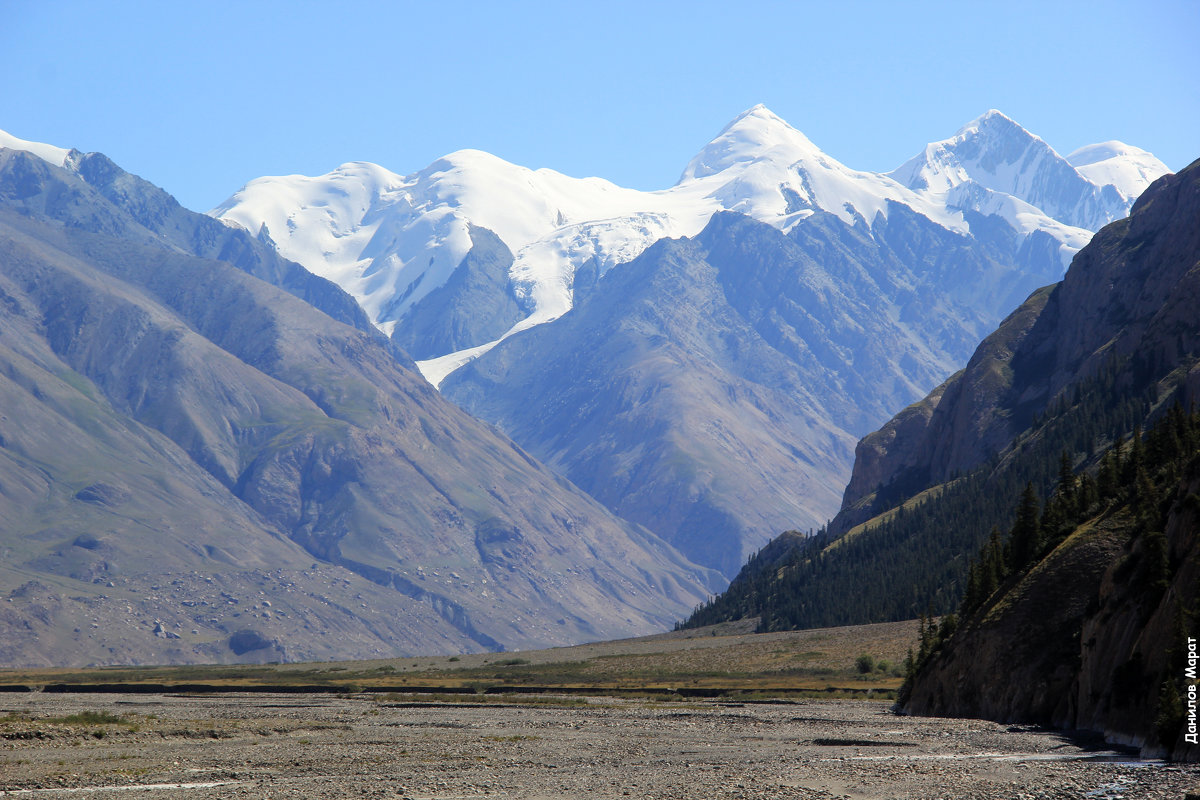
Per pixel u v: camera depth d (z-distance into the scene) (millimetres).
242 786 74938
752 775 78875
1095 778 72062
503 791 72875
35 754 91312
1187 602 85812
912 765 82188
